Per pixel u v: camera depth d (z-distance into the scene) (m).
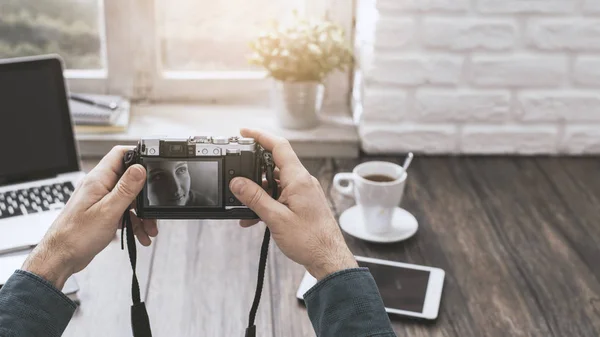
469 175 1.81
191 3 1.96
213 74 2.04
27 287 0.83
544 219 1.63
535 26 1.80
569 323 1.31
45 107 1.50
